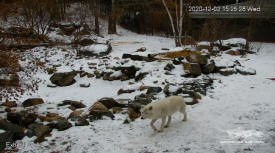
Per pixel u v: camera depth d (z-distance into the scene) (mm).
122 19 31125
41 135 6133
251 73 10930
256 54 15391
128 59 13711
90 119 7055
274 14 18672
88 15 28391
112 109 7848
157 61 12625
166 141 5906
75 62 14914
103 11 31531
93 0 25078
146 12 27281
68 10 29766
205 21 21062
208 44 16828
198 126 6586
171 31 28031
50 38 19734
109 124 6793
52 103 8977
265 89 9141
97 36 22562
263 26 20812
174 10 23078
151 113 5977
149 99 8258
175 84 9906
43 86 11641
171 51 13148
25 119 6723
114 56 15688
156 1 22625
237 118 6949
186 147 5609
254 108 7547
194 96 8398
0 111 7723
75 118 6965
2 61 7859
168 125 6645
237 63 12438
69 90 11109
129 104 7945
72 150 5582
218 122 6750
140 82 10859
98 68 13453
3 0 18391
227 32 21859
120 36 24891
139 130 6473
